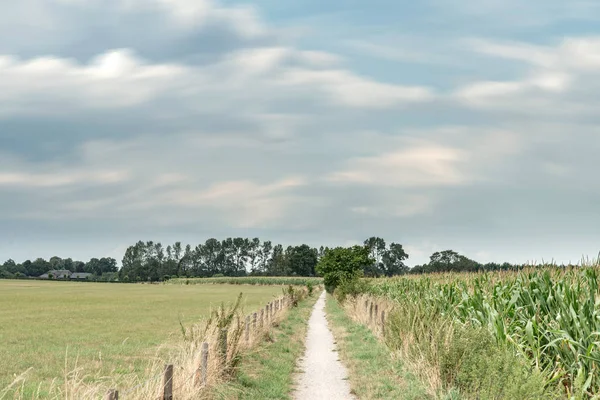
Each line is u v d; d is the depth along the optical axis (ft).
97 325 121.49
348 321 120.16
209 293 314.35
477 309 54.90
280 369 59.77
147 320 134.62
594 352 37.19
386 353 66.28
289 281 510.99
